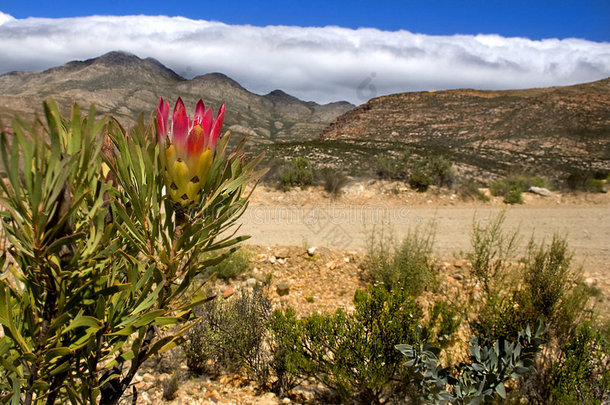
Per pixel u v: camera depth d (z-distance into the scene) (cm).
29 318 96
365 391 300
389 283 504
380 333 288
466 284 526
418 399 268
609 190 1232
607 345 302
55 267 89
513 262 592
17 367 102
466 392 202
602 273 577
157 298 106
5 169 80
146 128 102
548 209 1038
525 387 286
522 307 364
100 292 99
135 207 96
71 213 85
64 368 99
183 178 92
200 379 340
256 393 322
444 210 1008
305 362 294
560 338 359
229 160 103
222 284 518
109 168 106
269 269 577
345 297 505
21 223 83
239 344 337
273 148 2908
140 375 334
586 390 276
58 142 81
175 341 110
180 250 105
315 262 604
